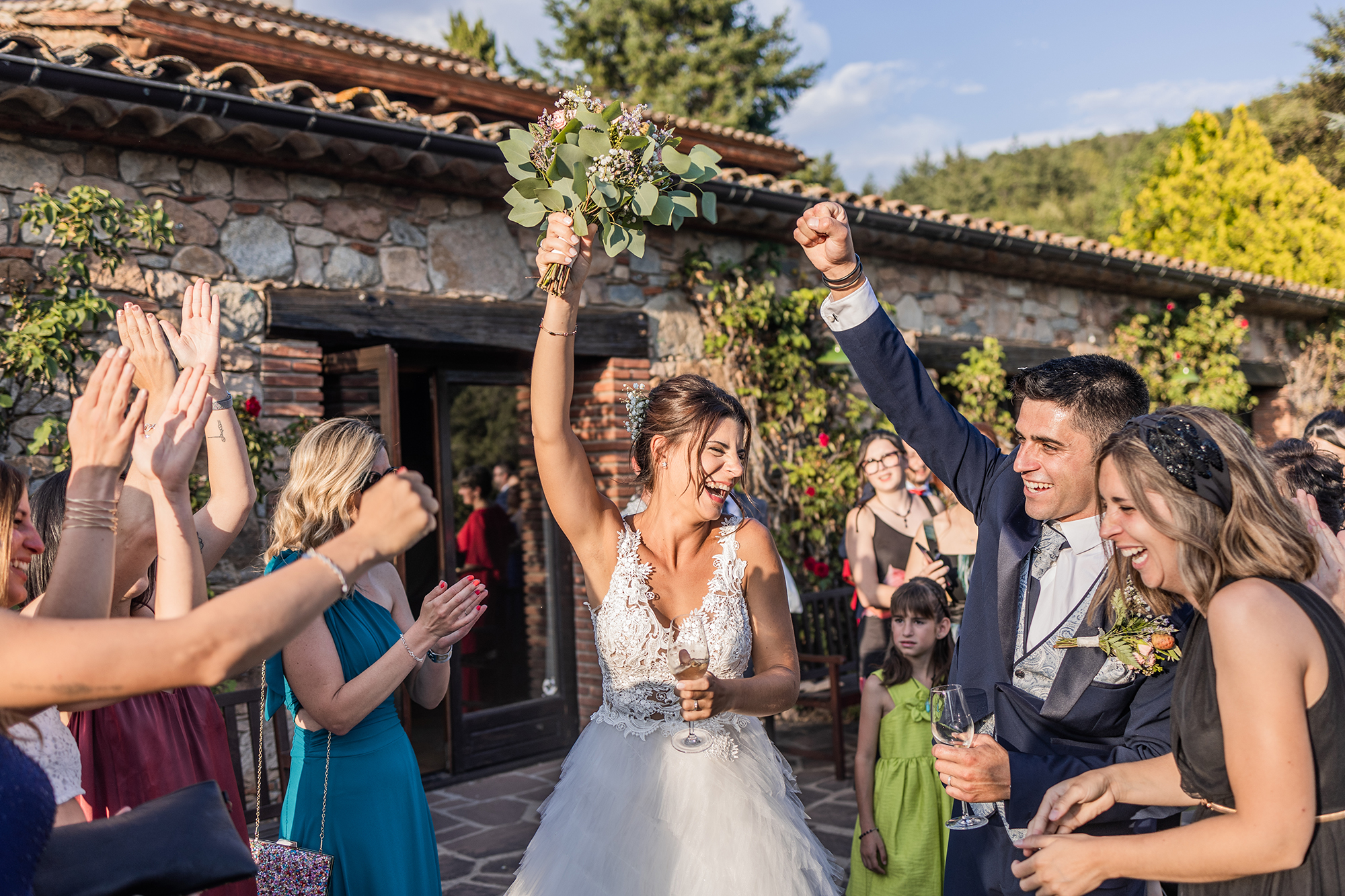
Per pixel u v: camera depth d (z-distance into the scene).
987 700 2.13
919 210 8.02
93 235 4.44
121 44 6.88
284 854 2.41
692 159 2.08
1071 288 9.97
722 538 2.41
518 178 2.06
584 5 26.34
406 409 7.56
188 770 2.41
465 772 5.76
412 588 7.59
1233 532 1.51
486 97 8.73
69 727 2.21
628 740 2.28
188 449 1.89
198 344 2.51
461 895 4.05
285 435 5.05
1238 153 18.11
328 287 5.34
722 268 7.07
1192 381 10.80
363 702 2.51
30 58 4.08
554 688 6.36
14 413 4.37
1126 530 1.62
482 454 7.80
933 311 8.62
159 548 1.85
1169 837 1.51
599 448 6.56
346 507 2.69
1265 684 1.41
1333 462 2.99
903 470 5.34
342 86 8.05
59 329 4.19
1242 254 17.77
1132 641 1.86
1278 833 1.38
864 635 5.27
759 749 2.38
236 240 5.05
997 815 2.08
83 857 1.48
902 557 5.12
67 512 1.53
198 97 4.45
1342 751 1.43
